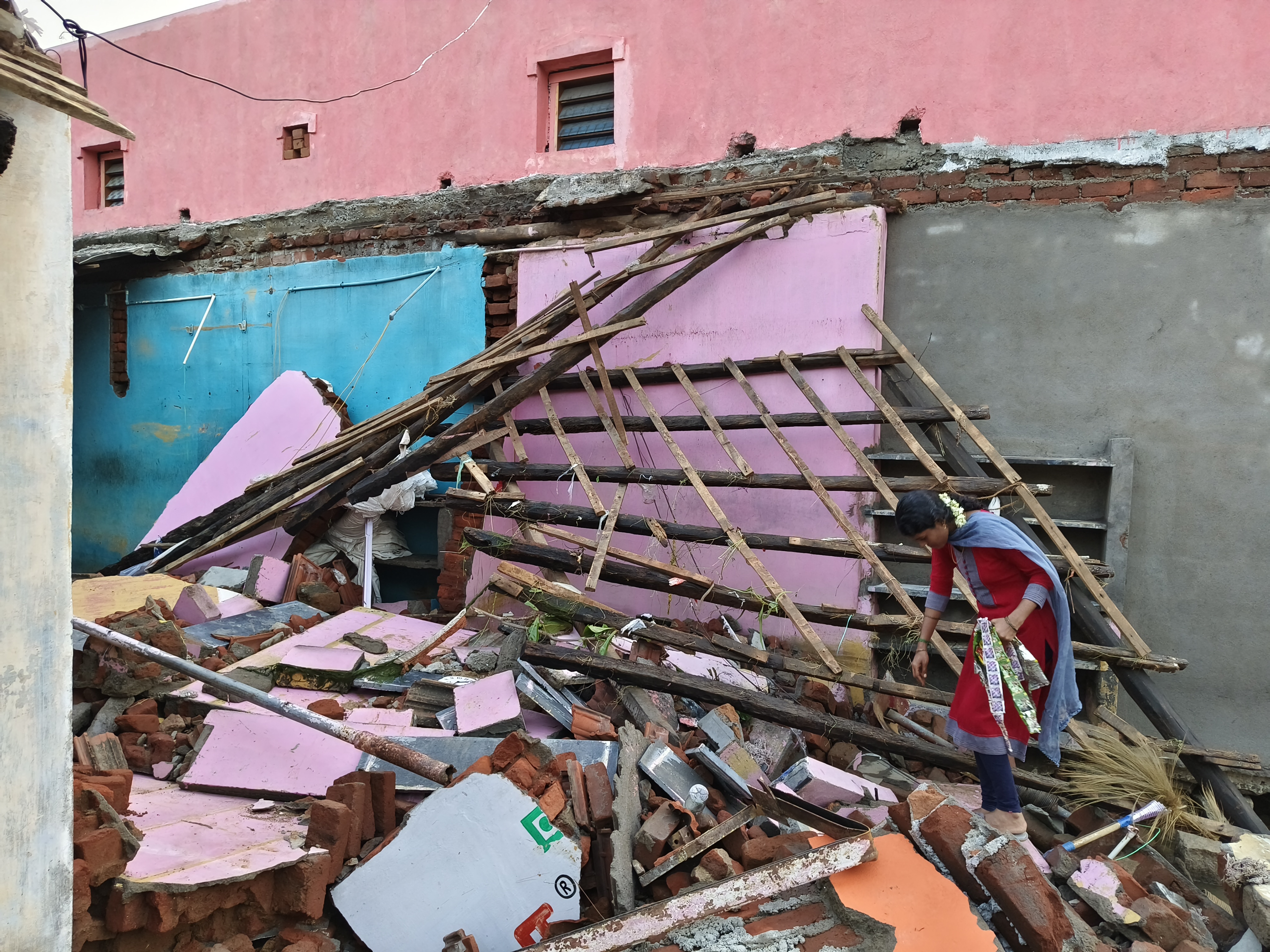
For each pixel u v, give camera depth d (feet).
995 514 11.72
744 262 18.40
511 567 16.56
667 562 18.76
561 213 20.61
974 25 16.79
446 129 22.35
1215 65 15.19
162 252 25.68
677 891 9.89
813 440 17.66
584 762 11.48
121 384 27.55
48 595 6.87
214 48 25.73
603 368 18.28
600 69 20.93
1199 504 15.25
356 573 20.83
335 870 9.41
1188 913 9.75
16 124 6.44
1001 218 16.70
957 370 17.06
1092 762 12.84
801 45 18.21
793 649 17.01
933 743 14.85
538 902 9.29
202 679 11.44
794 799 11.08
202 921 8.31
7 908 6.65
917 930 8.71
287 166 24.76
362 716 13.19
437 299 22.03
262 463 22.84
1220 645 15.03
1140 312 15.72
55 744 6.97
